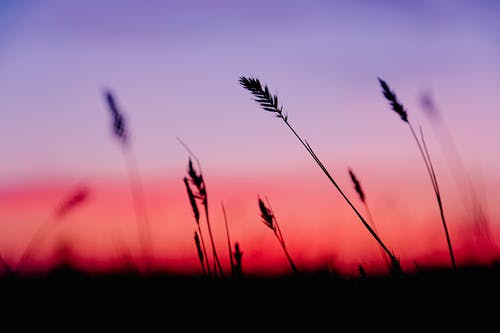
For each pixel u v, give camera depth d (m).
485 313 0.86
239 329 0.92
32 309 0.94
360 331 0.88
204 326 0.92
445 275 0.90
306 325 0.91
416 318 0.87
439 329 0.85
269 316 0.92
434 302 0.88
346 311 0.92
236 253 0.94
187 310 0.93
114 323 0.93
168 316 0.93
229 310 0.93
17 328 0.92
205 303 0.93
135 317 0.93
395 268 0.90
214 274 0.94
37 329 0.92
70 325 0.93
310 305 0.93
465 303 0.87
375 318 0.89
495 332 0.83
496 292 0.87
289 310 0.93
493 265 0.90
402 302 0.90
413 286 0.90
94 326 0.92
